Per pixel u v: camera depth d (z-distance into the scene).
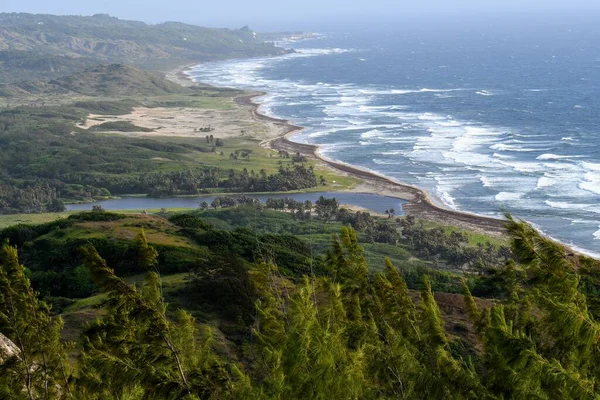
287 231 112.31
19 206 146.62
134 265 56.72
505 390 21.27
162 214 130.75
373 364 23.38
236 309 42.06
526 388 19.09
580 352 19.16
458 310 45.03
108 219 71.75
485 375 24.08
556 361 18.89
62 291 54.44
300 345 21.42
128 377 21.58
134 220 71.44
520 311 23.81
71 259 59.78
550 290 21.05
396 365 23.20
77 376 24.41
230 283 45.16
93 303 46.88
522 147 166.62
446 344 24.50
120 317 22.58
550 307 20.20
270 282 32.38
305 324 21.98
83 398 22.28
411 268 73.69
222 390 22.09
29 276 56.09
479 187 135.38
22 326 24.08
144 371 21.52
